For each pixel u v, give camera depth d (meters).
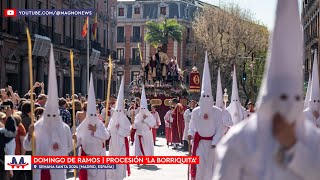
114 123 15.23
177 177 16.45
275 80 4.11
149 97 35.19
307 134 4.17
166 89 35.09
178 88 35.53
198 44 66.00
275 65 4.10
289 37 4.06
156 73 36.41
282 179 4.09
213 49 63.97
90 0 56.53
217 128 13.13
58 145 10.18
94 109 12.32
